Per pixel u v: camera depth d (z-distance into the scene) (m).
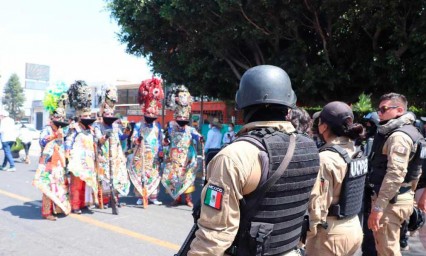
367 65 9.53
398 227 3.39
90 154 6.62
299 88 9.80
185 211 7.00
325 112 2.89
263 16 8.99
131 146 7.39
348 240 2.74
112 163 6.84
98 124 6.84
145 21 10.77
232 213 1.70
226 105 14.81
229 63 10.80
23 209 6.79
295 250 2.01
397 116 3.45
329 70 9.44
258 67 2.00
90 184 6.54
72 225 5.90
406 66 8.75
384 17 8.39
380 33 9.53
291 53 9.60
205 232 1.70
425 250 4.98
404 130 3.29
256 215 1.74
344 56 10.15
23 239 5.18
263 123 1.94
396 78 8.75
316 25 9.38
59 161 6.29
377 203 3.21
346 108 2.85
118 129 7.14
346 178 2.67
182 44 11.07
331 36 9.68
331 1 8.45
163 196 8.45
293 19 9.02
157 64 12.05
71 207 6.61
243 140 1.80
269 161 1.75
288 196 1.81
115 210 6.62
